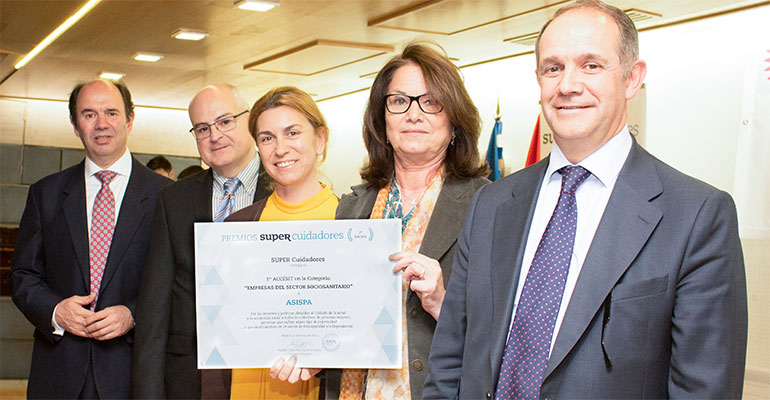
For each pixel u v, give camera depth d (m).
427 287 1.92
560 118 1.57
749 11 5.88
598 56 1.54
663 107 6.68
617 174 1.60
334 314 2.04
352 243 2.04
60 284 2.85
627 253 1.49
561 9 1.65
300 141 2.28
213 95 2.63
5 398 7.34
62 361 2.78
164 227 2.60
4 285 9.27
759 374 4.82
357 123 10.60
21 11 6.07
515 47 7.35
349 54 7.54
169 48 7.42
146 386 2.49
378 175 2.25
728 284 1.46
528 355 1.56
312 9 5.93
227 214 2.62
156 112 11.29
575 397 1.47
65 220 2.88
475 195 1.92
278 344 2.04
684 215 1.48
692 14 6.01
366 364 2.01
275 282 2.06
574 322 1.49
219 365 2.05
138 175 2.96
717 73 6.23
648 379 1.46
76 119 2.90
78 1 5.79
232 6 5.87
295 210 2.34
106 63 8.20
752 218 4.45
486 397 1.62
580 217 1.62
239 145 2.62
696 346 1.44
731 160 6.11
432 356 1.84
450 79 2.08
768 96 4.40
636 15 5.99
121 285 2.79
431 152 2.11
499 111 8.00
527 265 1.67
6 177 10.38
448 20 6.18
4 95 10.31
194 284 2.53
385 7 5.89
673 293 1.46
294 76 8.92
